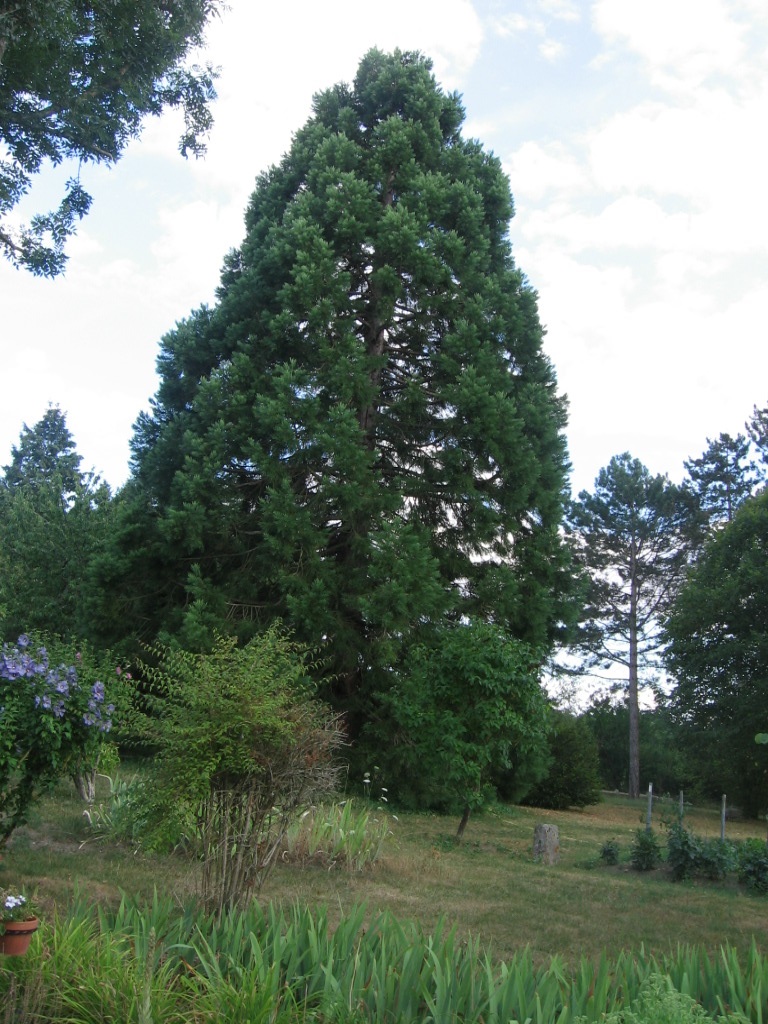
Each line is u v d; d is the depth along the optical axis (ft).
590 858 46.03
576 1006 13.00
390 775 57.47
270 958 14.78
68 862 27.76
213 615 55.26
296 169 72.95
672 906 32.60
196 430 62.44
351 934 15.47
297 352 62.80
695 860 40.63
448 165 70.08
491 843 48.91
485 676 44.98
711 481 149.18
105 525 88.63
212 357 67.15
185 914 17.04
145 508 64.08
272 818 20.13
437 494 62.44
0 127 41.09
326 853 32.48
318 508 59.98
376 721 57.82
